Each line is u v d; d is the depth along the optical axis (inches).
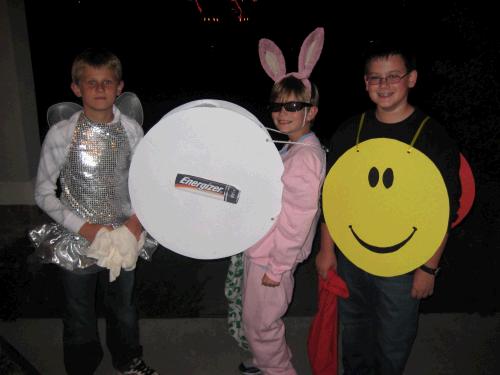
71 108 77.9
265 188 71.3
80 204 77.1
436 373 96.3
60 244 79.0
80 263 79.2
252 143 69.4
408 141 67.6
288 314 129.7
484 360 99.7
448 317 113.7
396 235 69.3
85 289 82.7
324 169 75.7
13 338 108.5
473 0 157.2
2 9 144.7
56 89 441.4
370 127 70.8
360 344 84.3
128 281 85.0
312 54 75.7
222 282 145.0
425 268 70.1
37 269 143.5
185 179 71.0
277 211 72.6
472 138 164.9
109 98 72.8
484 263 145.8
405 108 68.6
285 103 74.3
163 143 69.9
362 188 70.2
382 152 68.0
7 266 141.2
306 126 77.3
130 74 558.6
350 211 71.9
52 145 74.2
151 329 111.6
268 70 78.8
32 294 132.3
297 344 106.3
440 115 167.5
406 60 65.7
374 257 71.5
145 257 86.7
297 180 69.8
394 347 76.7
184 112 68.4
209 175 70.9
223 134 69.1
